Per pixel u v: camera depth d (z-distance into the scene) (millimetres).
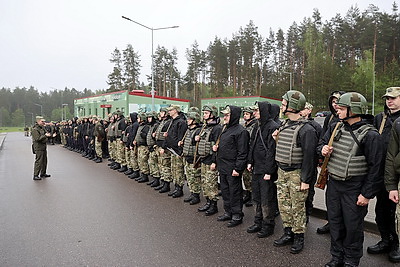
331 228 3273
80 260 3537
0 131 70625
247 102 26391
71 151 16422
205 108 5352
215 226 4648
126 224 4734
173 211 5398
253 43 43562
